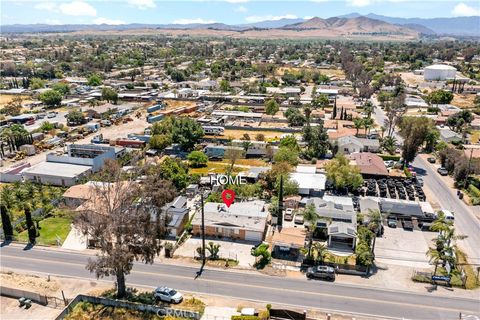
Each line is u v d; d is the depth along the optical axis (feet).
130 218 160.04
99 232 158.30
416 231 233.14
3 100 598.34
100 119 492.13
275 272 191.62
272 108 506.07
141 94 627.05
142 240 163.32
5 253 206.39
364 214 235.40
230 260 201.26
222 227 222.48
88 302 165.89
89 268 157.07
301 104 571.28
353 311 163.84
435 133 380.78
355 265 191.42
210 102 588.50
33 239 216.13
